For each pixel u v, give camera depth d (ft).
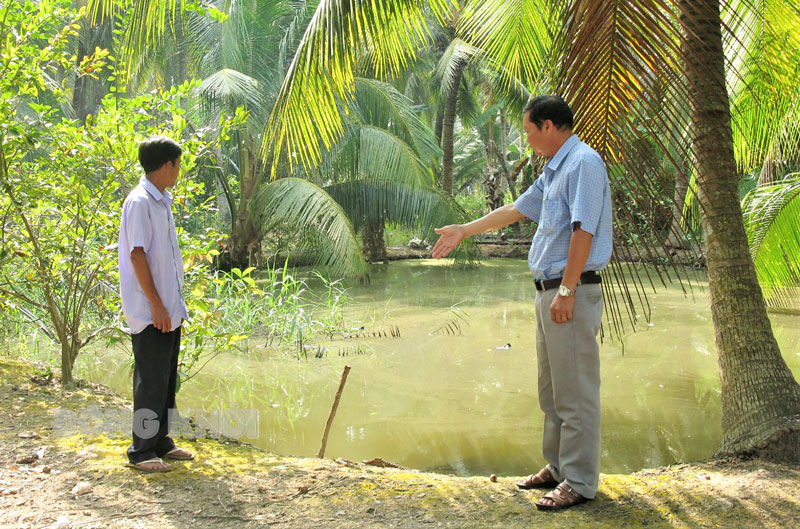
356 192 50.47
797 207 21.25
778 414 12.08
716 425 16.52
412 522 9.53
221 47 44.86
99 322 22.50
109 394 16.20
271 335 27.35
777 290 24.85
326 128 17.25
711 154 12.91
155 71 53.83
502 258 68.08
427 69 72.13
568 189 9.68
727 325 12.84
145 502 10.05
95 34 60.75
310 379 21.11
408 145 52.06
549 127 9.93
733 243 12.91
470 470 13.82
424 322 30.89
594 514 9.73
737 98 19.13
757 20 17.31
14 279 17.72
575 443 9.94
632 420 16.94
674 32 11.82
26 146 15.48
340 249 43.14
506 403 18.52
